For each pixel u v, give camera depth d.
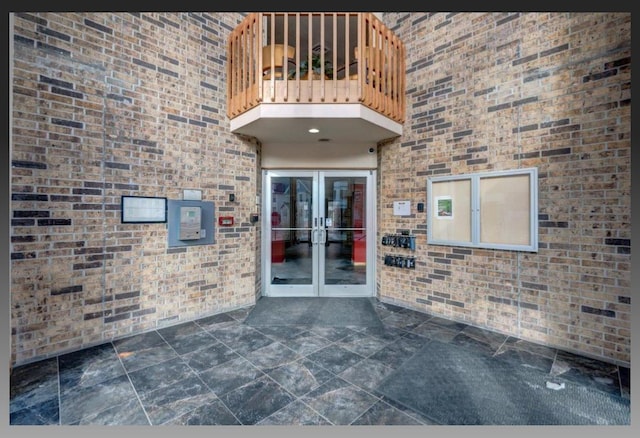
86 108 2.89
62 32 2.77
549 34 2.91
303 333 3.21
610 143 2.61
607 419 1.90
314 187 4.64
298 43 3.37
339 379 2.33
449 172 3.63
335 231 4.67
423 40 3.86
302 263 4.69
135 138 3.19
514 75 3.13
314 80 3.46
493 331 3.29
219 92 3.86
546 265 2.95
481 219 3.38
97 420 1.88
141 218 3.24
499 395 2.14
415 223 3.96
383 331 3.28
